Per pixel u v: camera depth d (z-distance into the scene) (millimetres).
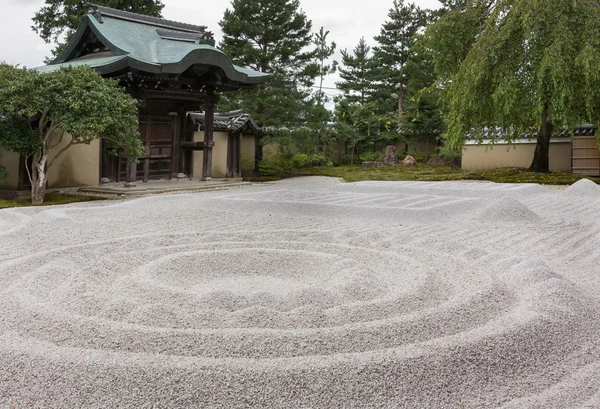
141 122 15914
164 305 4242
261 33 19531
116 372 2926
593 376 3205
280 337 3434
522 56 14477
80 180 14844
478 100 15734
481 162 21656
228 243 6922
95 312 4129
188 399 2779
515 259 5812
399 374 3021
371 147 26188
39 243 7195
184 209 10859
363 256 6363
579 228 8445
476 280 5062
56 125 11539
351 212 10023
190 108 17125
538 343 3561
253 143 21531
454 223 9211
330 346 3371
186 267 5828
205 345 3342
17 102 10359
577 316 4055
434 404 2893
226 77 15430
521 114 15094
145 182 16000
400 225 9016
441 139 25266
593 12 13961
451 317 3934
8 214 9617
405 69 27500
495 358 3301
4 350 3199
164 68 13586
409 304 4344
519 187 14312
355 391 2891
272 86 20484
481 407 2893
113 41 14195
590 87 13680
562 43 13617
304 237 7586
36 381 2920
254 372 2918
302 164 22750
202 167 18516
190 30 17547
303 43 20562
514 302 4504
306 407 2783
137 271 5449
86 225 8734
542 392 3053
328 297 4566
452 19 17250
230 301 4379
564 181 15852
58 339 3498
